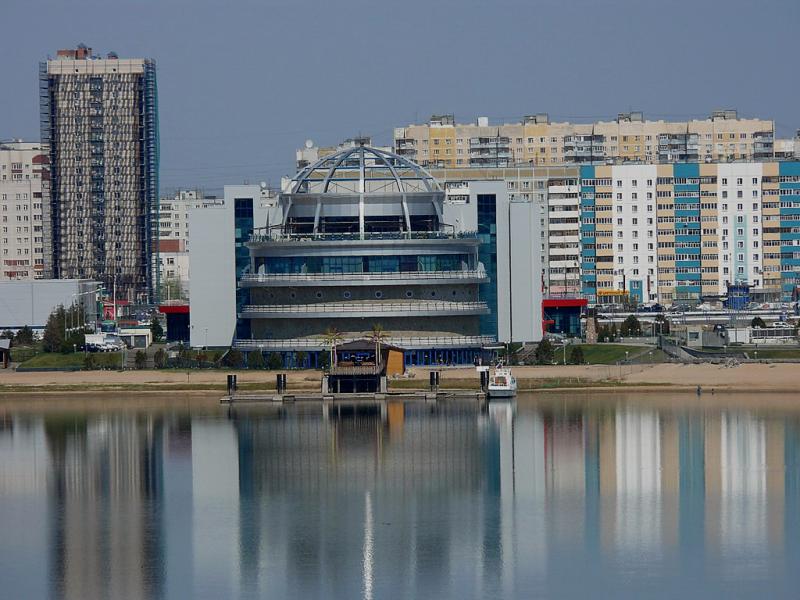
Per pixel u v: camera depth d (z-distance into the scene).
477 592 192.75
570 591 192.62
